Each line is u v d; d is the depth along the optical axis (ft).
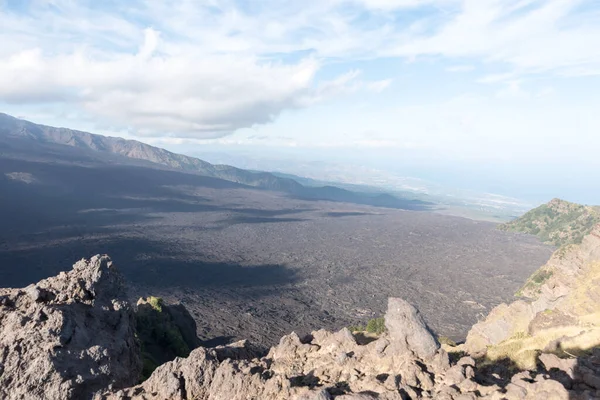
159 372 70.03
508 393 50.52
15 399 71.82
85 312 95.61
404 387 53.06
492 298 518.78
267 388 59.93
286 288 546.67
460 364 60.64
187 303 425.69
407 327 63.77
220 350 79.56
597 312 130.72
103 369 81.71
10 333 80.69
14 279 476.13
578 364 60.23
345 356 65.62
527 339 117.91
